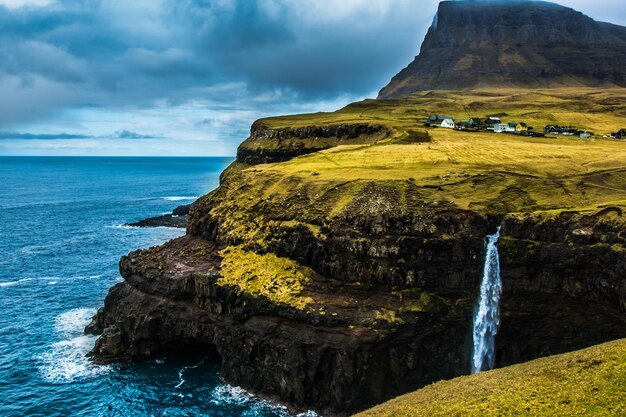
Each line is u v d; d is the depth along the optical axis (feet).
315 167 350.23
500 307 229.66
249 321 237.66
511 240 229.25
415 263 236.02
